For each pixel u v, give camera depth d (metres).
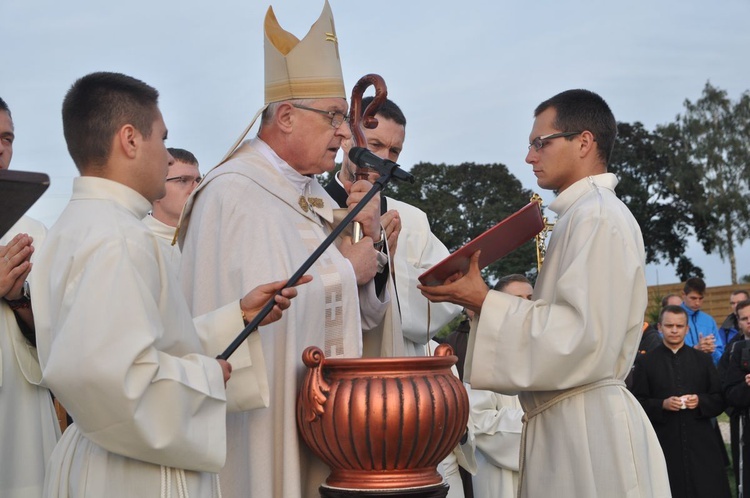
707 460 8.51
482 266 4.36
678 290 25.75
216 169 4.11
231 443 3.74
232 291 3.86
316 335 3.96
